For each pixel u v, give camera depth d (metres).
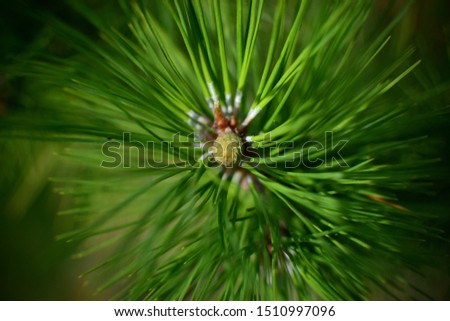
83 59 0.44
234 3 0.46
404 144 0.41
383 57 0.51
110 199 0.47
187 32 0.37
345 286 0.42
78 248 0.65
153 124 0.39
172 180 0.45
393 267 0.45
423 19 0.54
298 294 0.41
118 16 0.48
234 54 0.44
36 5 0.47
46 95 0.47
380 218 0.39
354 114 0.40
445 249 0.48
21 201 0.57
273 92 0.37
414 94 0.48
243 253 0.38
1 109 0.48
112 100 0.36
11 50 0.47
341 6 0.38
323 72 0.41
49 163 0.54
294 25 0.36
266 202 0.40
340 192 0.41
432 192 0.44
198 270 0.39
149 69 0.38
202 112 0.40
